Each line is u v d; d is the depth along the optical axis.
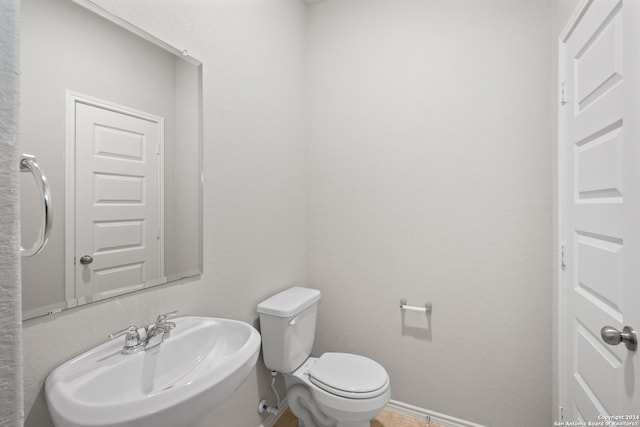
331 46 2.05
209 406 0.78
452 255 1.75
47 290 0.82
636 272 0.79
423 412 1.83
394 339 1.90
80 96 0.90
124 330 1.01
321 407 1.48
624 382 0.86
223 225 1.42
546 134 1.56
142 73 1.07
